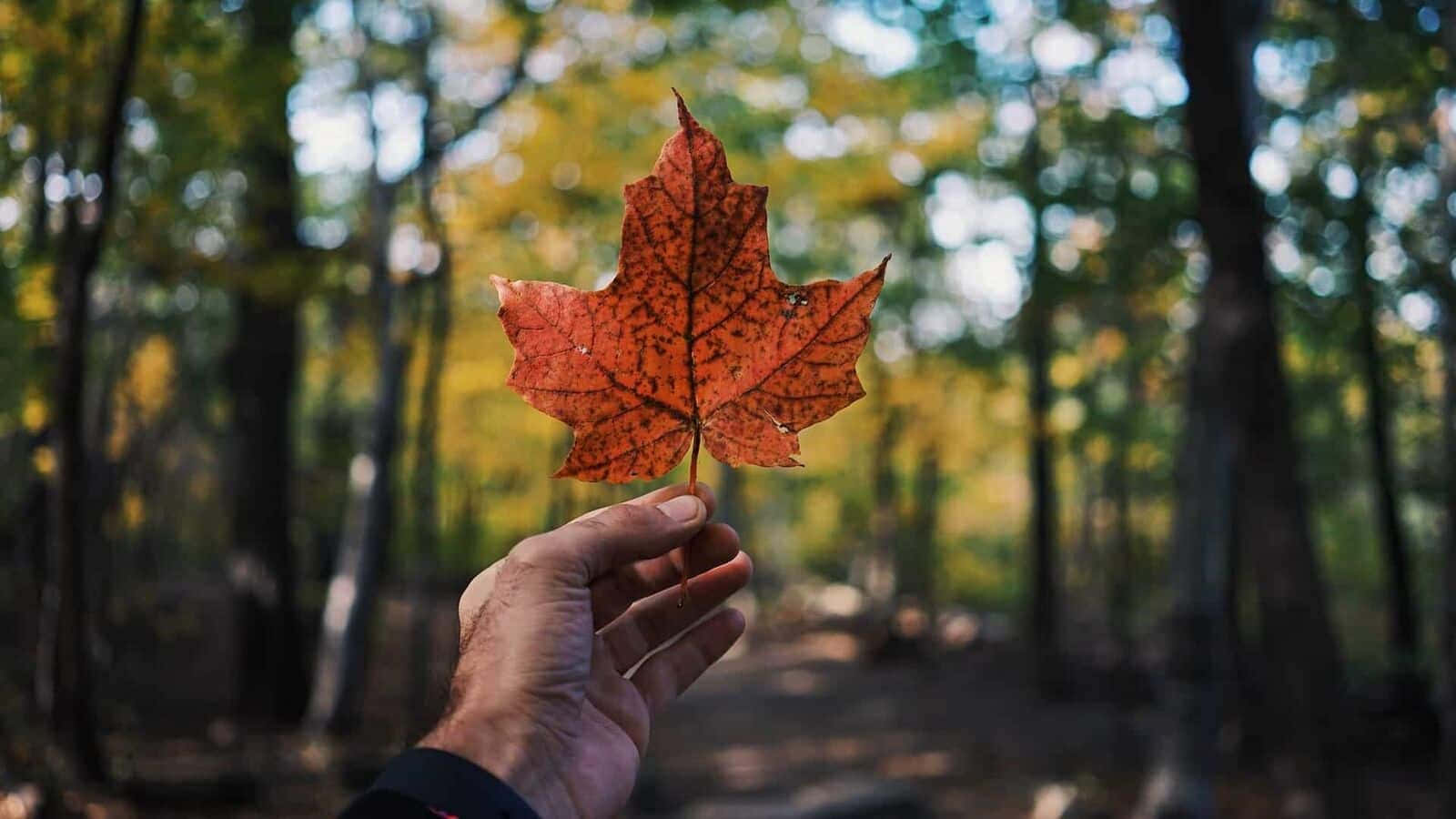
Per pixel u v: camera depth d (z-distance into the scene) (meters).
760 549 40.81
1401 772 10.35
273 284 8.30
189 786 6.62
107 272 9.22
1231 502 8.66
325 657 9.55
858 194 15.69
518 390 0.86
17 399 6.13
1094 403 17.33
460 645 1.01
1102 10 10.56
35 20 5.58
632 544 0.99
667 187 0.86
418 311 9.77
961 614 31.08
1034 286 10.55
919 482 23.48
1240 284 7.75
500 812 0.83
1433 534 14.98
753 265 0.87
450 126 9.04
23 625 7.60
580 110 9.00
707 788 10.92
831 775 11.56
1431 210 9.09
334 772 8.12
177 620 13.83
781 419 0.87
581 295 0.87
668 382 0.87
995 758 12.35
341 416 18.31
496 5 8.99
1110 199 10.10
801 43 11.07
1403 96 8.37
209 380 14.77
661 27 8.96
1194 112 7.86
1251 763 11.12
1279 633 7.58
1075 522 31.44
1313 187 8.86
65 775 5.63
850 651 23.28
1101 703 15.96
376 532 9.82
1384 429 13.73
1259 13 8.04
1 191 6.09
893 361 19.55
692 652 1.18
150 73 6.45
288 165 9.72
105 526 9.38
